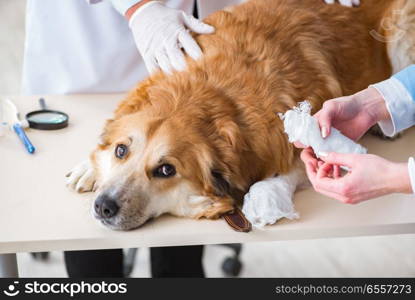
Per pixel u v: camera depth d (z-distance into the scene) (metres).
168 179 1.37
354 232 1.29
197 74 1.50
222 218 1.33
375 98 1.38
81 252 1.80
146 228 1.30
